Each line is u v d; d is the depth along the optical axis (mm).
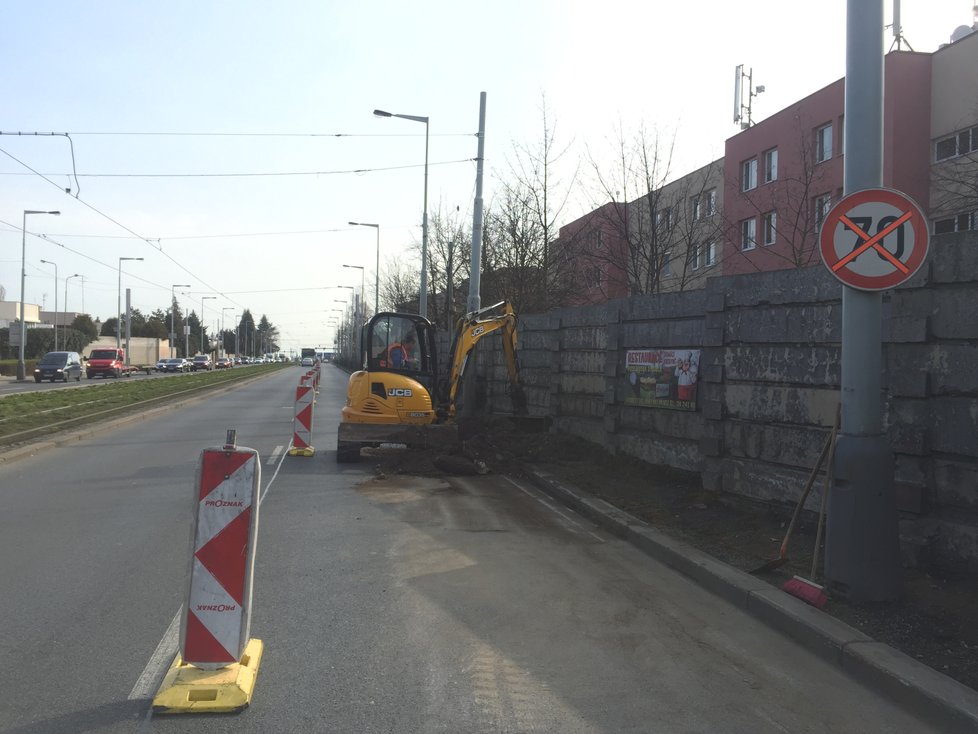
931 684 3764
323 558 6469
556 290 23094
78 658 4254
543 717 3648
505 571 6176
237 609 3838
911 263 5023
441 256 32750
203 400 27922
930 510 5762
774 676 4180
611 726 3568
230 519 3842
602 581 5953
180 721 3551
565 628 4875
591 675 4148
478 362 18797
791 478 7156
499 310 14445
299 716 3625
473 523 7992
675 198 27016
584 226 21781
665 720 3641
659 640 4691
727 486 8102
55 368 43594
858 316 5188
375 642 4574
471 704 3777
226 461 3846
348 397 12766
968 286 5477
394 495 9523
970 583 5336
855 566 5051
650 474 9812
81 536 7109
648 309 10250
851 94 5246
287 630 4750
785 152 26438
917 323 5758
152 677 4016
